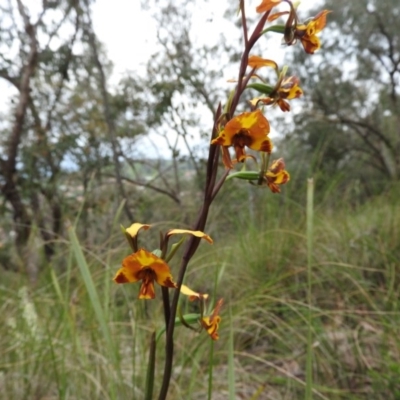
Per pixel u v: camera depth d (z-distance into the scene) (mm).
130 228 871
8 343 2457
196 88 6152
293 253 3430
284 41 1016
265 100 1011
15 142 6617
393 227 3533
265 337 2789
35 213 5516
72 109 7465
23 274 3602
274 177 1021
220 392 2213
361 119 10695
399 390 2092
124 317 2859
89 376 1995
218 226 4438
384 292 2865
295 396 2133
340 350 2453
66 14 7156
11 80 7312
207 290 3242
